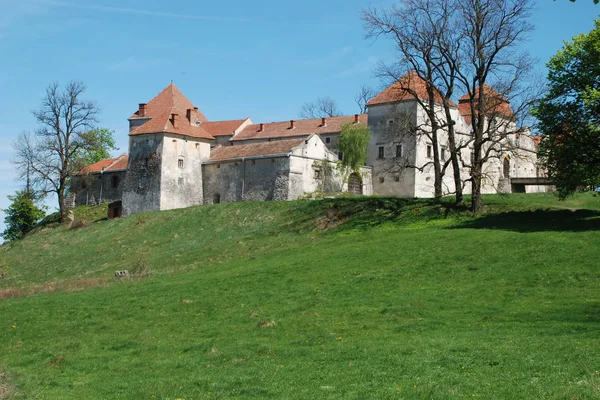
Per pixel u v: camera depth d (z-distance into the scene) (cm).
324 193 7688
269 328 3053
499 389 1828
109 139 12356
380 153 8519
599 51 4425
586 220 4809
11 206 10100
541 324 2641
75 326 3456
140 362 2642
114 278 5166
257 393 2030
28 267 6631
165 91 10156
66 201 10069
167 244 6525
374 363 2228
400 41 5881
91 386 2327
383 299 3366
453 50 5719
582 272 3422
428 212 5791
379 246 4562
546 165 4881
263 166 7881
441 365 2120
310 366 2294
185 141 8438
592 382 1797
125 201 8475
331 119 9488
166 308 3678
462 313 2980
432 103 6059
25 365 2770
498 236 4334
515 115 5541
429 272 3775
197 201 8481
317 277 3978
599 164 4572
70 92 8925
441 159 8419
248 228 6575
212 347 2738
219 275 4447
